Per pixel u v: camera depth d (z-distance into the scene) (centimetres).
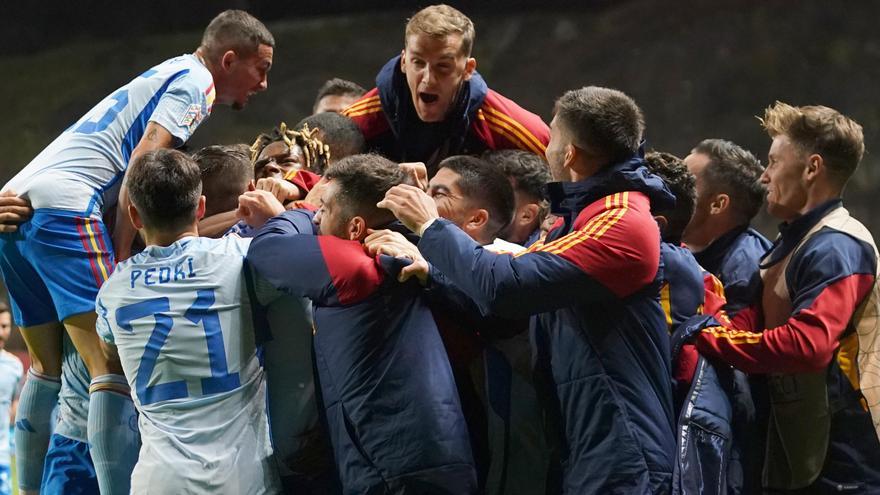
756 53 2177
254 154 549
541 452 415
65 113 2181
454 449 390
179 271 414
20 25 2336
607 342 398
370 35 2323
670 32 2256
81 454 498
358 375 393
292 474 425
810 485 474
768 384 481
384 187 418
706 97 2145
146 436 410
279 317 424
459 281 392
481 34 2355
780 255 483
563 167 418
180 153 430
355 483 395
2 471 890
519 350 421
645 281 393
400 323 397
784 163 482
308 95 2177
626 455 391
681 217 459
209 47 563
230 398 410
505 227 460
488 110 550
